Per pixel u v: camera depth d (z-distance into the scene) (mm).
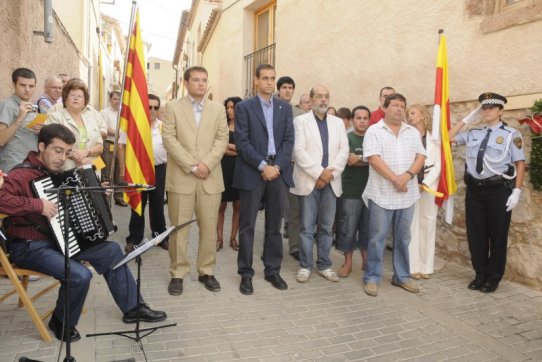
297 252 5184
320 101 4285
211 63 14930
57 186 3000
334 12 7172
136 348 2992
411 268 4586
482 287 4262
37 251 2977
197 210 4078
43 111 4500
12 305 3562
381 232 4125
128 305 3334
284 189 4180
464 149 4980
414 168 4070
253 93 10453
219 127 4062
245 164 4082
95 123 4344
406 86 5633
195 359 2895
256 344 3127
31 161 2990
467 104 4883
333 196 4395
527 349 3188
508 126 4309
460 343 3248
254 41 11016
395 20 5797
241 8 10930
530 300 4059
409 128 4203
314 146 4289
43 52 7023
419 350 3135
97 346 2996
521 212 4379
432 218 4574
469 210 4387
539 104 4031
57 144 2926
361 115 4695
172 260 4090
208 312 3619
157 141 5285
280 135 4160
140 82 4332
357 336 3307
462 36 4867
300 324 3469
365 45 6395
